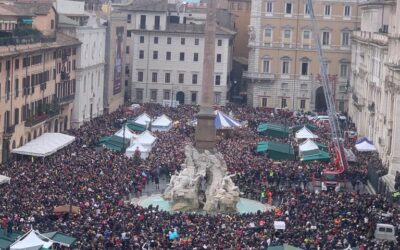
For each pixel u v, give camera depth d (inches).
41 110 5433.1
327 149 5398.6
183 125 6136.8
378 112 5689.0
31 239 2559.1
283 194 3976.4
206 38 4013.3
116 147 4980.3
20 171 3929.6
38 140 4785.9
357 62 7180.1
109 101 7268.7
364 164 5044.3
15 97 4894.2
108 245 2741.1
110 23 7209.6
